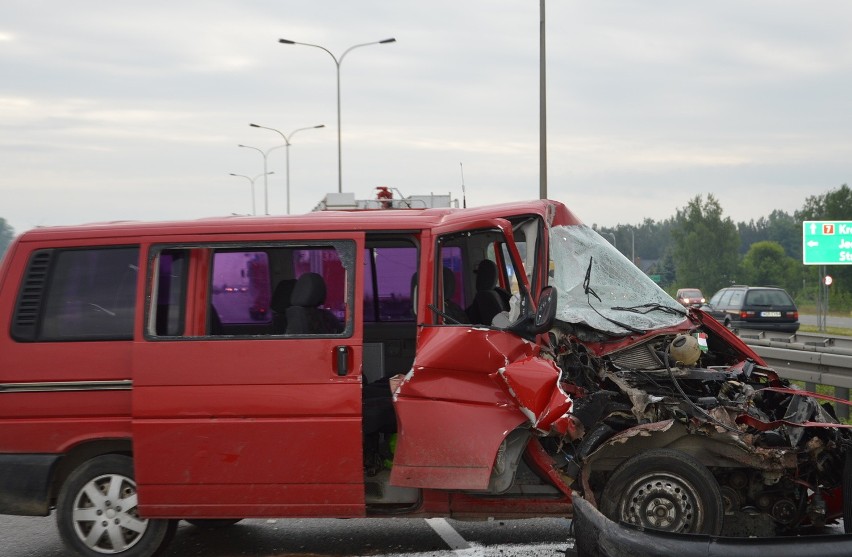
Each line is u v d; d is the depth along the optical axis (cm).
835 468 635
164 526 633
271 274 660
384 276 777
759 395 679
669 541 486
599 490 638
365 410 646
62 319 633
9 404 625
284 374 609
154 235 634
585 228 720
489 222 614
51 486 627
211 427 609
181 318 627
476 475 591
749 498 649
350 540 696
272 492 611
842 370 1105
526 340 606
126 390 623
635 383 652
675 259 14250
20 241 643
